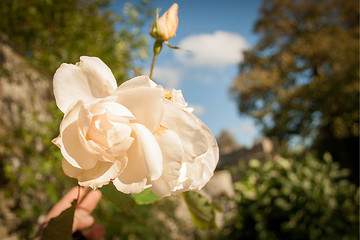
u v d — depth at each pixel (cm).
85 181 44
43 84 336
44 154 282
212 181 796
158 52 73
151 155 44
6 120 268
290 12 1833
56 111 284
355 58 1507
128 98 46
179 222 427
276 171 392
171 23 72
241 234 385
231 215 403
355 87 1459
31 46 377
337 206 377
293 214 357
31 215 262
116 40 422
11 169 256
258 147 831
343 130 1458
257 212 371
